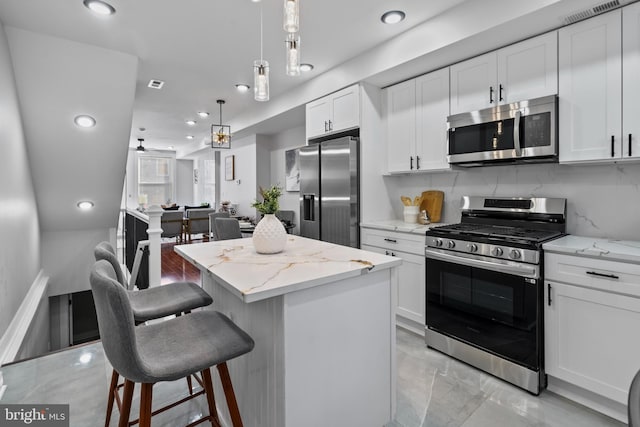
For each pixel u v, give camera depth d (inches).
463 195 120.9
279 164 236.8
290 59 68.3
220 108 199.2
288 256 68.4
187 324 55.5
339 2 90.7
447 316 97.8
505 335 84.0
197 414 72.0
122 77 121.4
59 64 110.1
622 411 69.2
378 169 134.1
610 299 68.5
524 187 104.3
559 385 78.6
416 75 120.0
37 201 153.8
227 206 274.5
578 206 92.7
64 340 188.7
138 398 76.8
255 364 58.9
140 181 385.1
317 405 54.5
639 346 65.2
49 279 171.0
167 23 100.3
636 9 72.3
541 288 78.7
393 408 66.8
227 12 94.8
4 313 89.8
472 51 99.4
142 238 159.3
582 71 80.6
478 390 80.8
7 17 94.4
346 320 58.1
